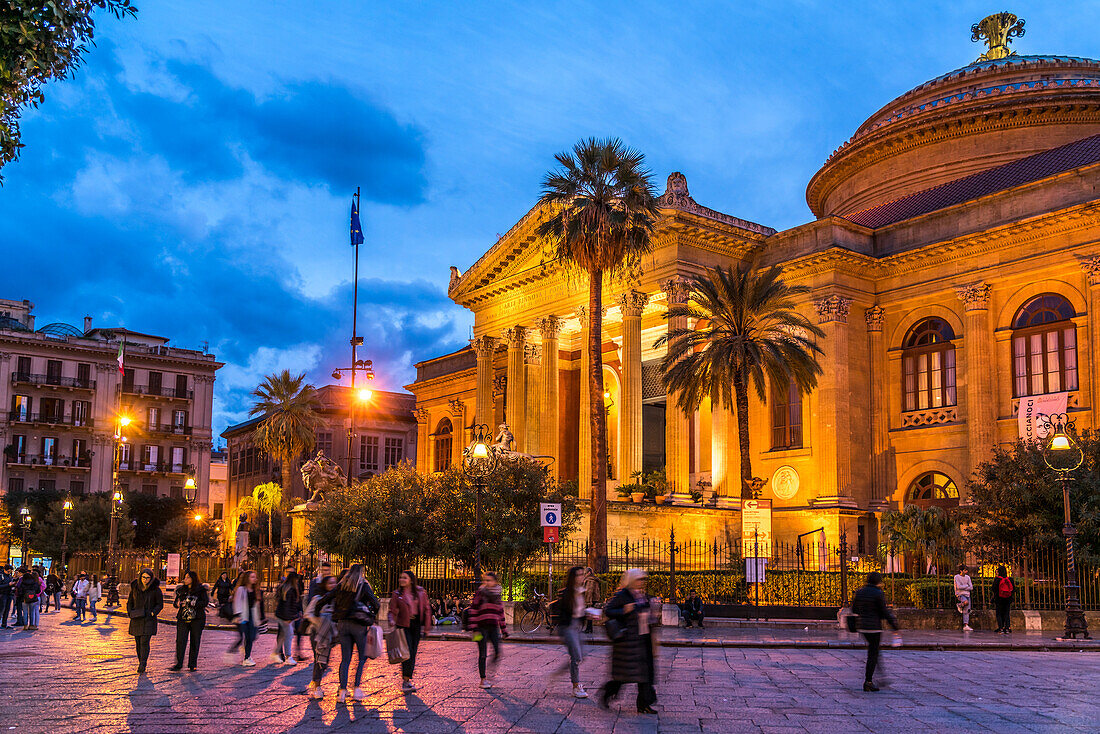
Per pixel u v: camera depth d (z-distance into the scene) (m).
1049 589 28.89
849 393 41.75
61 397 83.69
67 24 9.45
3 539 73.81
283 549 45.25
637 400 43.31
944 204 45.34
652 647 12.30
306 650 20.95
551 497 34.78
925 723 11.54
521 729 10.99
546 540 27.47
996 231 38.56
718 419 43.75
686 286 41.69
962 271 40.28
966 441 39.31
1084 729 11.19
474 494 33.66
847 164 55.50
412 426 93.00
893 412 42.31
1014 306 38.62
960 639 23.67
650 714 12.03
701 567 38.97
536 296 50.69
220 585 29.11
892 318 42.88
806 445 42.31
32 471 81.81
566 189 34.28
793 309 39.31
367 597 13.38
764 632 25.52
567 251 34.16
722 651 21.20
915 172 51.53
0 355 81.25
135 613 16.66
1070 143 46.00
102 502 72.56
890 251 43.53
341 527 35.47
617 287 45.09
